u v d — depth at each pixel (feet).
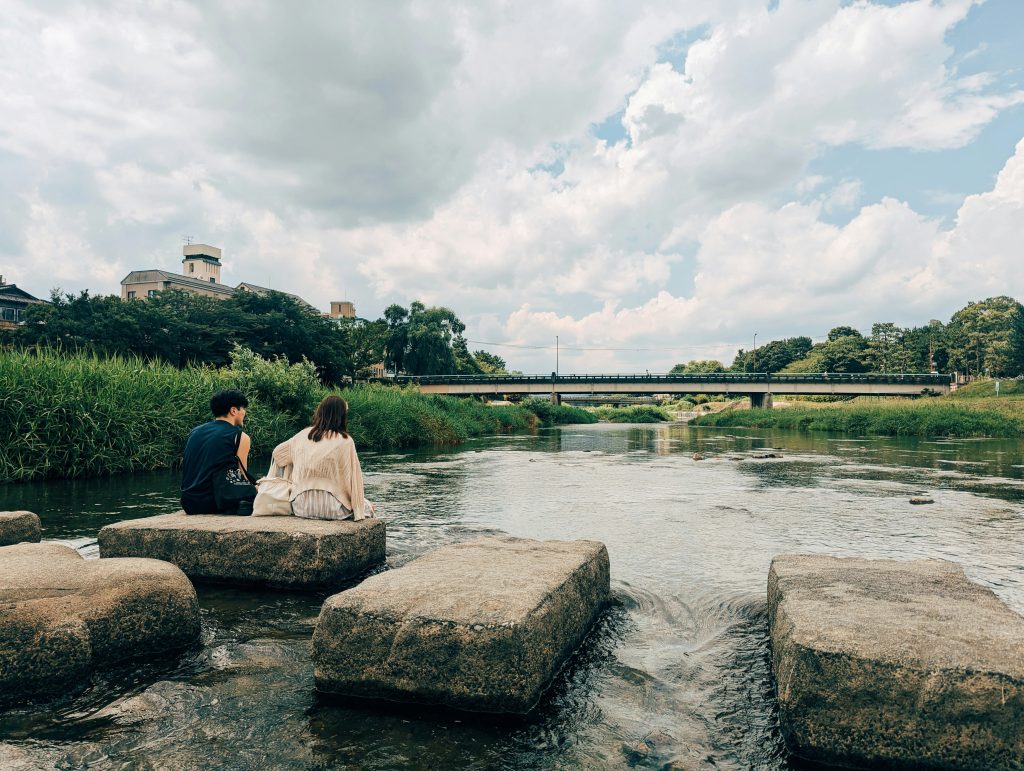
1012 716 6.01
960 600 8.31
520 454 52.85
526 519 20.43
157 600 9.21
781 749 6.73
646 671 8.69
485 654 7.48
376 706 7.65
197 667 8.73
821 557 11.12
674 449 61.26
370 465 41.37
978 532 18.40
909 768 6.25
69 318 123.13
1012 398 150.41
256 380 52.60
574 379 223.51
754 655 9.28
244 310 171.12
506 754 6.50
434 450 58.13
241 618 10.80
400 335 250.16
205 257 321.32
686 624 10.63
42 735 6.81
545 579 9.22
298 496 14.61
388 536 17.15
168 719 7.20
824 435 98.22
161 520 14.10
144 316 133.49
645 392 222.69
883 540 17.25
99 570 9.43
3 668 7.57
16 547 11.00
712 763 6.45
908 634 6.95
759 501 24.93
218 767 6.17
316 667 8.03
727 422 165.17
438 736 6.89
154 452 36.63
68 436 32.63
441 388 219.20
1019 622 7.41
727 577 13.39
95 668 8.56
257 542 12.69
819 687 6.51
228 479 15.74
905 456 50.52
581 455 51.80
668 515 21.40
